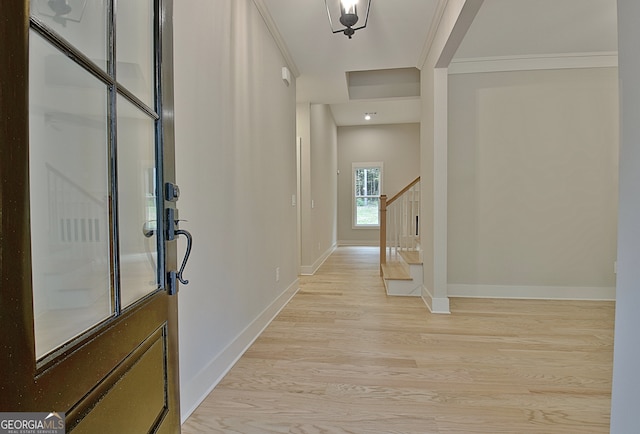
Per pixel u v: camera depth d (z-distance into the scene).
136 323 0.84
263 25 2.61
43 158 0.65
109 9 0.81
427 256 3.37
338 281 4.39
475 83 3.57
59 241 0.69
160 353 0.98
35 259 0.63
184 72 1.52
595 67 3.44
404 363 2.05
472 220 3.63
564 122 3.50
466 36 3.06
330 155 6.92
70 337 0.67
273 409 1.58
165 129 1.05
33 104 0.62
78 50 0.69
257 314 2.52
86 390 0.64
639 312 0.81
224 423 1.48
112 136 0.81
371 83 4.67
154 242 1.03
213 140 1.81
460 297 3.62
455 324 2.75
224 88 1.95
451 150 3.63
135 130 0.98
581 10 2.67
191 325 1.58
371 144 8.15
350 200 8.30
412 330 2.61
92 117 0.77
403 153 8.05
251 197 2.39
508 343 2.36
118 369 0.75
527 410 1.57
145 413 0.88
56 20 0.67
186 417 1.51
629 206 0.85
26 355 0.50
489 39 3.12
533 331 2.59
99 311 0.78
